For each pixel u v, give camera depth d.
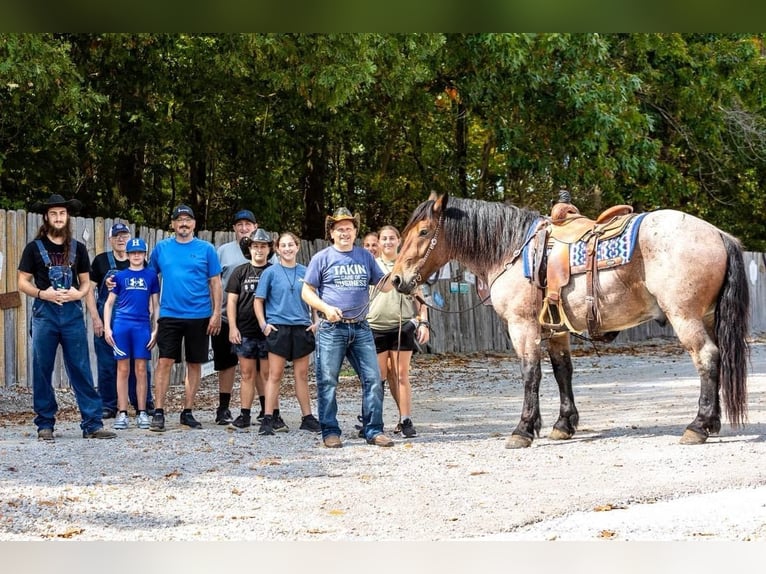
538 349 8.64
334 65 15.06
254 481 7.14
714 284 7.91
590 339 8.64
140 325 9.98
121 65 18.62
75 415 11.68
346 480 7.16
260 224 21.44
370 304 9.41
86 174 20.34
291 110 20.02
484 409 11.65
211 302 10.13
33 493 6.71
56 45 14.23
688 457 7.55
